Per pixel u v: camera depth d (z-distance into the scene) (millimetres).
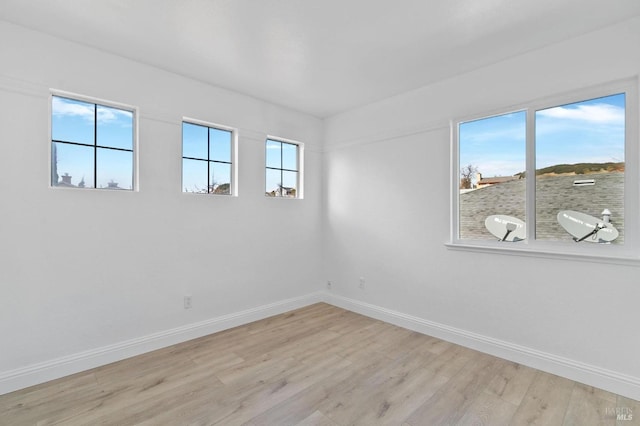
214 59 2703
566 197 2441
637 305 2109
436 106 3131
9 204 2189
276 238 3801
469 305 2912
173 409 2000
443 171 3094
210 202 3219
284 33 2301
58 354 2375
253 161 3568
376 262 3678
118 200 2652
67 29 2264
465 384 2285
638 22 2090
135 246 2742
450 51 2537
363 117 3803
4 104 2170
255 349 2857
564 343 2391
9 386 2174
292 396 2145
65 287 2410
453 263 3020
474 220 2943
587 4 1960
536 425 1859
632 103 2154
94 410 1986
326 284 4273
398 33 2291
